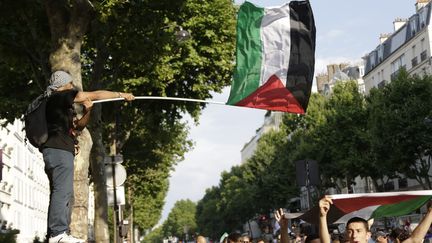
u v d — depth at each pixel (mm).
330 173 55344
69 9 13766
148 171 44781
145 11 17453
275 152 77875
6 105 22844
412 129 40500
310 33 10914
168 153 39719
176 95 25703
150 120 27375
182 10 18406
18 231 24047
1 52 17938
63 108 5902
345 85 59500
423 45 59906
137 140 37281
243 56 10938
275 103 10820
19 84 23125
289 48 10938
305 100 10844
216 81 25812
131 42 17969
